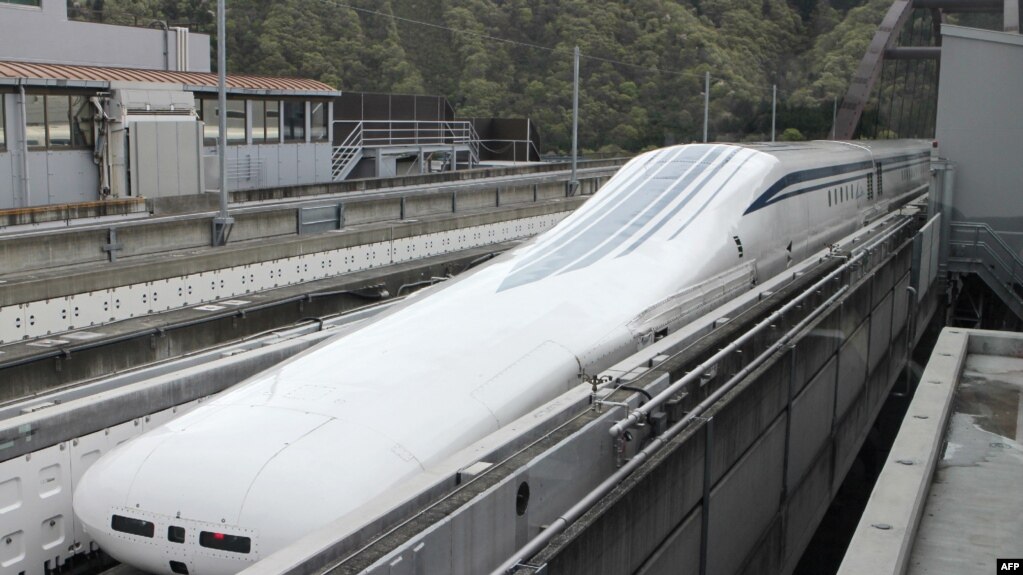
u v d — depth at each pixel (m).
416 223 22.70
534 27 71.56
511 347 9.06
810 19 86.81
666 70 70.81
